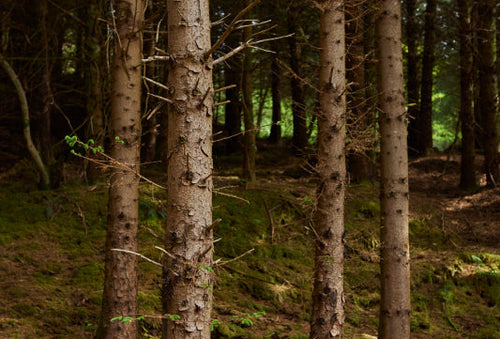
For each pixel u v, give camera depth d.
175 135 3.36
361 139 5.56
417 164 15.92
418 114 17.78
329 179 5.18
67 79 13.39
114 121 5.04
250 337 6.12
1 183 9.12
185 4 3.35
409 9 17.22
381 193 5.86
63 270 6.84
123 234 5.01
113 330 4.93
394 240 5.75
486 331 7.27
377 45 5.84
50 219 7.82
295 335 6.31
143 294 6.40
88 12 8.60
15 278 6.44
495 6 12.77
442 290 8.16
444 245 9.71
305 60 14.51
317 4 5.20
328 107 5.20
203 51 3.38
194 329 3.28
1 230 7.35
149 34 8.10
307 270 8.04
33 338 5.45
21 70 9.59
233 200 9.09
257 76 17.92
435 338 7.12
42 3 9.86
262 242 8.44
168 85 3.42
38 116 9.57
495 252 9.27
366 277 8.27
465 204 12.10
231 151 15.58
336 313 5.14
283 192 9.75
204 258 3.33
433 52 17.16
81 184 9.04
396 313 5.72
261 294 7.27
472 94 13.87
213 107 3.46
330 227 5.16
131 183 5.05
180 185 3.34
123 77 5.02
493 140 13.06
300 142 14.80
